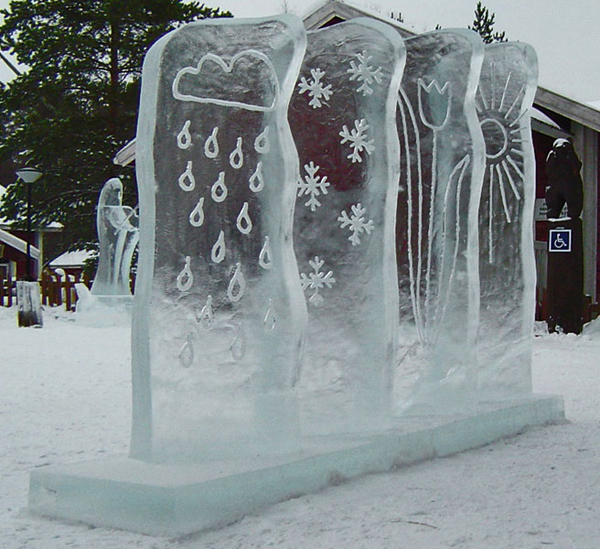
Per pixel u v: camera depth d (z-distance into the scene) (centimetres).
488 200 758
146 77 484
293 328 515
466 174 695
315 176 586
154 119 477
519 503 481
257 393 509
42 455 608
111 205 2050
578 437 687
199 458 489
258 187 517
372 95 607
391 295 595
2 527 441
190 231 491
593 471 561
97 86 3472
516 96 787
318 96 588
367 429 592
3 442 651
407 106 670
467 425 644
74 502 453
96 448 629
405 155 668
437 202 688
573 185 1543
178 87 486
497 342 760
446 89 691
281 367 515
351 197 599
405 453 579
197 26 495
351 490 503
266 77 518
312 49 589
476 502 482
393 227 601
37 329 1850
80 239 3650
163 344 480
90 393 904
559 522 446
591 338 1495
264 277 516
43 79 3519
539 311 1891
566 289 1553
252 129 515
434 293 682
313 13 1825
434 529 431
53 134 3419
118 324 1989
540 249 2050
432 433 605
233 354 503
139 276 483
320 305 587
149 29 3409
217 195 502
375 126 605
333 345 589
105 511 443
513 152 780
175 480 438
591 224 1902
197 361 491
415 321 670
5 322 2128
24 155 3584
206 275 496
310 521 442
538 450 634
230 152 507
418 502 480
